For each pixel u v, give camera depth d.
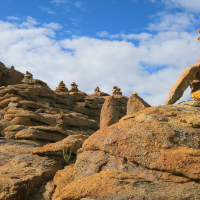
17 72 55.12
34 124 22.70
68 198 4.79
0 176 6.27
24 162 7.32
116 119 8.62
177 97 6.97
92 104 48.00
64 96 47.34
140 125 5.54
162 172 4.78
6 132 15.22
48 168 7.08
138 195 4.17
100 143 5.72
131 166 5.14
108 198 4.36
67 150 7.80
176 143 5.01
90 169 5.57
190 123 5.39
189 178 4.54
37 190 6.22
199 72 7.00
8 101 30.62
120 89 62.94
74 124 31.67
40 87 40.47
